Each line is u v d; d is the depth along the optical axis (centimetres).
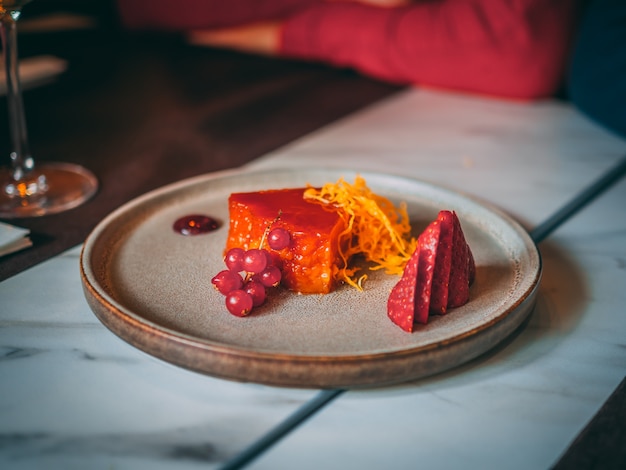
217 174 55
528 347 40
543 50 79
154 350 36
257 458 32
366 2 93
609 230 53
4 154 64
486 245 48
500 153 67
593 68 74
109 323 38
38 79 82
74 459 32
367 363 34
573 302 44
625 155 67
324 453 32
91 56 93
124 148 65
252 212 45
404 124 73
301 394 36
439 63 83
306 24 92
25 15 114
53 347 39
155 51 97
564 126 74
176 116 73
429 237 39
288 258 43
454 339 35
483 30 80
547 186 60
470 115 77
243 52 97
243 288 41
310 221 43
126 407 35
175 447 32
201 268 45
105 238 46
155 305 41
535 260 43
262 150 65
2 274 45
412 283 38
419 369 35
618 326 42
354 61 89
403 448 33
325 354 34
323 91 82
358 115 75
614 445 33
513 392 36
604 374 38
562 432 34
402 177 55
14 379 36
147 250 47
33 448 32
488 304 41
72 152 64
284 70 90
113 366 38
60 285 45
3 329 40
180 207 52
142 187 58
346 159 64
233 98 79
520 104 81
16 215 53
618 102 71
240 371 35
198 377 37
